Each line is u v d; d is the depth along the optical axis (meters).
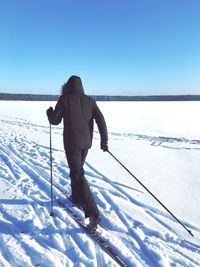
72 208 4.50
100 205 4.81
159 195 5.58
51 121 4.20
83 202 3.88
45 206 4.58
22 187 5.50
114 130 17.89
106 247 3.40
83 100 4.14
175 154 9.98
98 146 10.80
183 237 3.85
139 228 4.02
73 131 4.03
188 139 14.78
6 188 5.42
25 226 3.89
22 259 3.12
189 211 4.83
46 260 3.10
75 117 4.05
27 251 3.29
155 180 6.59
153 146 11.61
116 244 3.49
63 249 3.36
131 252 3.38
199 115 32.28
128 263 3.12
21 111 34.59
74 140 4.01
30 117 26.42
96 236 3.67
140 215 4.51
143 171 7.37
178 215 4.64
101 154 9.33
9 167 7.11
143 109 42.91
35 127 17.72
